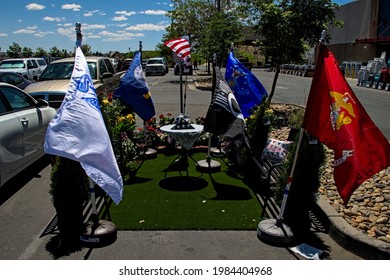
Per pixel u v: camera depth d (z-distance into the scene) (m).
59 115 3.81
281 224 4.36
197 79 28.75
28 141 6.27
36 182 6.34
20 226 4.76
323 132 3.82
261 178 5.95
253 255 4.05
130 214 4.97
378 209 4.86
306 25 10.89
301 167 4.41
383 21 30.88
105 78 11.16
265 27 11.32
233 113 5.33
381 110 13.73
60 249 4.16
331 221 4.46
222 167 6.99
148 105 7.27
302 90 21.12
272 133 8.95
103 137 3.89
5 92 6.06
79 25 4.22
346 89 3.81
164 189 5.88
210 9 26.23
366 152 3.63
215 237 4.41
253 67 49.41
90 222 4.43
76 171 4.15
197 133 6.27
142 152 7.49
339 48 38.25
